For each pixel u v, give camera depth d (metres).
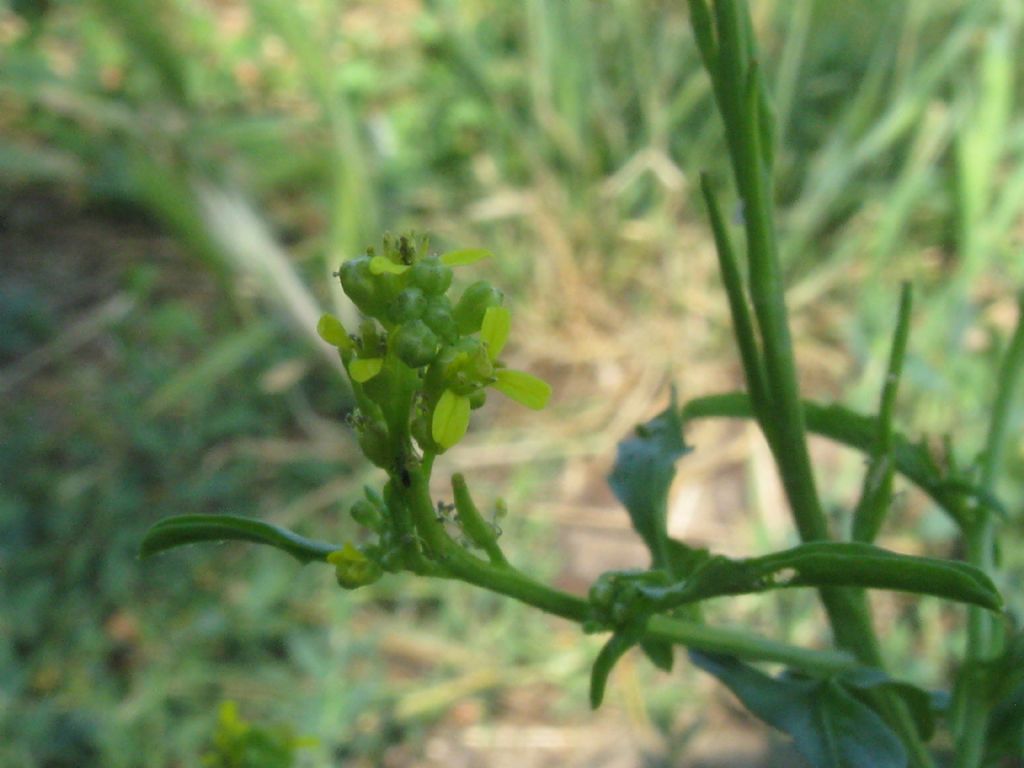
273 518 0.52
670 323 0.62
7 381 0.58
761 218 0.13
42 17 0.75
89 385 0.58
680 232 0.65
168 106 0.66
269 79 0.78
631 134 0.70
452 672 0.46
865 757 0.13
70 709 0.43
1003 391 0.15
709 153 0.67
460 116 0.72
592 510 0.53
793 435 0.13
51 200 0.71
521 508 0.52
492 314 0.11
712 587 0.12
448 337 0.11
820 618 0.45
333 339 0.11
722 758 0.42
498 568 0.12
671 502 0.53
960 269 0.58
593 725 0.44
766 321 0.13
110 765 0.42
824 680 0.13
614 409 0.58
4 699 0.43
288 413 0.57
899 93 0.66
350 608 0.47
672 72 0.69
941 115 0.65
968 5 0.64
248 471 0.54
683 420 0.17
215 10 0.85
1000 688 0.14
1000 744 0.15
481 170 0.69
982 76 0.61
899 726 0.14
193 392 0.56
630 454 0.15
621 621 0.12
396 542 0.12
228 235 0.58
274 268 0.58
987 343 0.56
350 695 0.43
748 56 0.12
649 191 0.68
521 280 0.63
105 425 0.55
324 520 0.52
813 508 0.14
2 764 0.41
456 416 0.11
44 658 0.46
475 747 0.44
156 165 0.60
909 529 0.49
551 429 0.57
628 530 0.52
